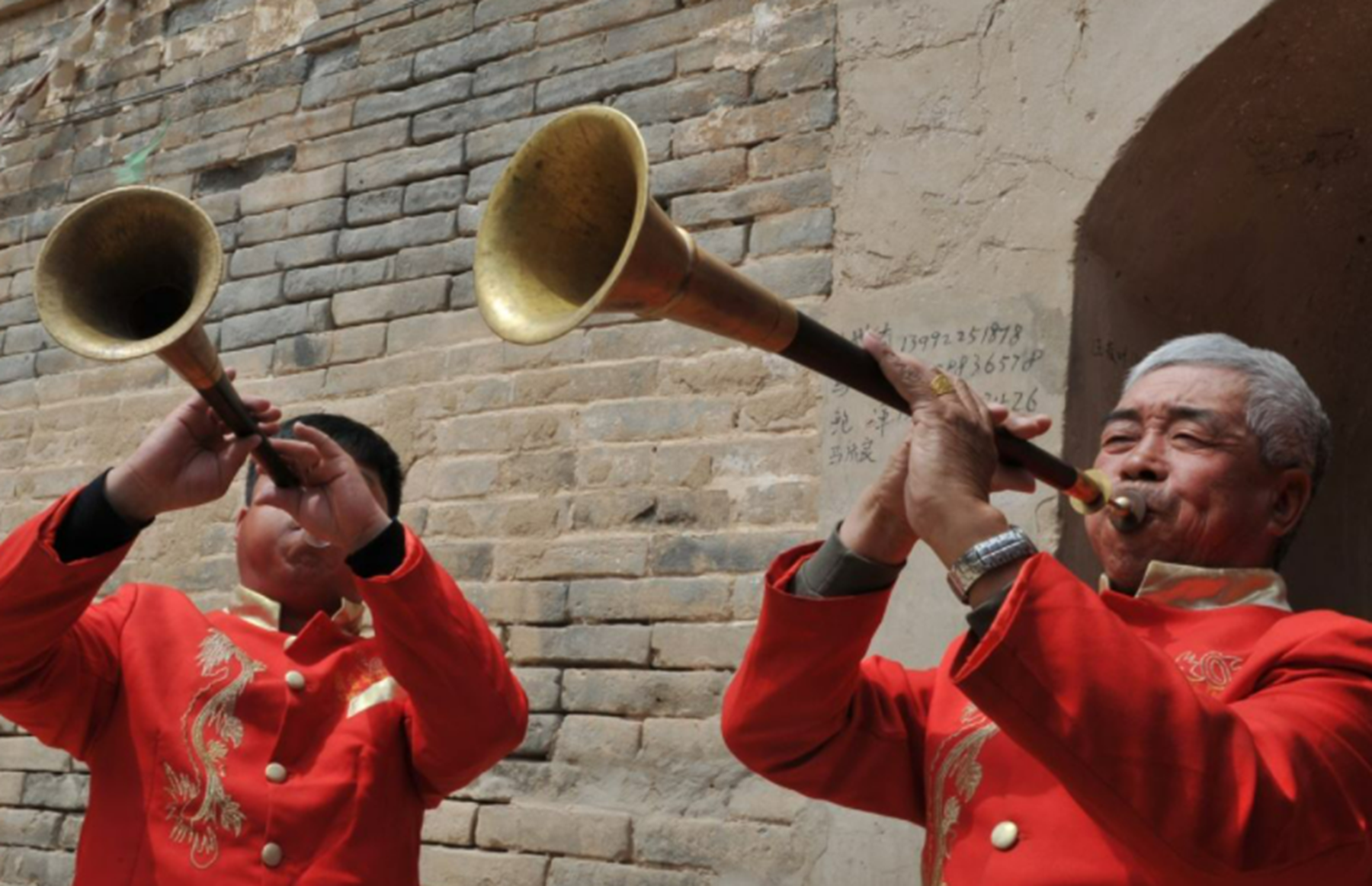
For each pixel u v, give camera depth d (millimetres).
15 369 5367
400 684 2438
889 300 3711
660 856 3662
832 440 3691
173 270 2174
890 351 1944
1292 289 4207
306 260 4762
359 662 2637
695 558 3816
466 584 4137
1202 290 3949
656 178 4125
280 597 2738
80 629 2557
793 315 1883
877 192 3783
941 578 3459
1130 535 2244
